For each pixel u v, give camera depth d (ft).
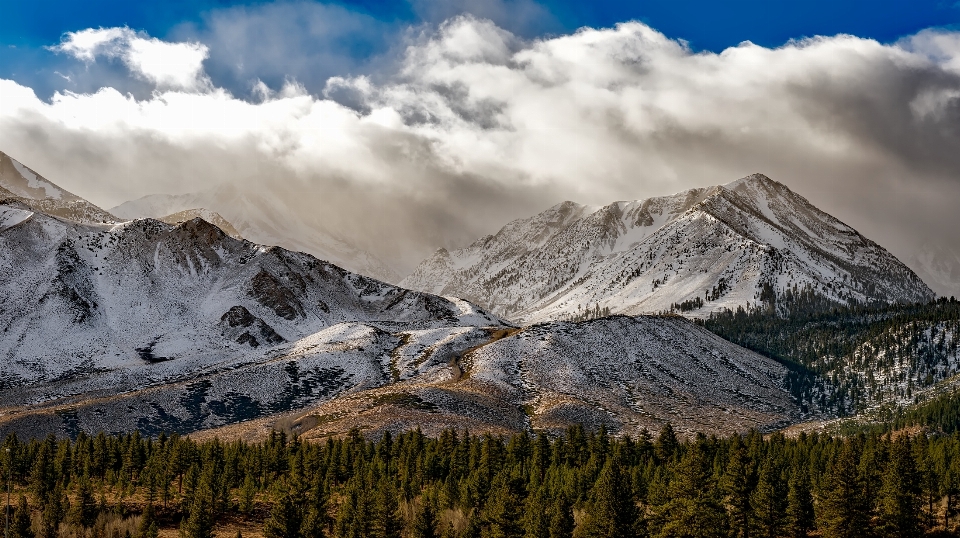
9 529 317.22
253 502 382.42
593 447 466.70
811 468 402.31
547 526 321.32
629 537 306.35
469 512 355.15
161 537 339.36
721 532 309.01
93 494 379.76
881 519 334.44
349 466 445.37
